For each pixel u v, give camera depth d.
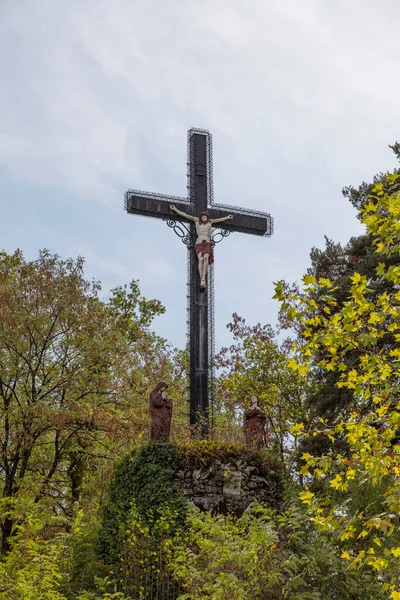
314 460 9.55
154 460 17.08
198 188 23.84
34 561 14.50
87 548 16.86
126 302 29.92
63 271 22.30
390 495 9.12
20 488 20.50
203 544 14.54
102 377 21.84
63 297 21.67
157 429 17.70
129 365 22.80
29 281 21.73
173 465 17.05
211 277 23.03
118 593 13.89
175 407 23.38
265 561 14.38
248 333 29.83
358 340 9.66
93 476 23.50
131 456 17.83
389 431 9.34
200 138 24.47
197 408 21.59
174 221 23.50
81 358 21.86
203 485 16.89
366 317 9.96
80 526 17.78
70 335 22.16
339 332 9.42
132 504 16.30
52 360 22.03
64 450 22.97
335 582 14.47
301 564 14.82
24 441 20.50
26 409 20.27
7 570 14.24
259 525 14.82
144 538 15.91
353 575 14.21
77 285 22.25
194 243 23.30
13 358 21.23
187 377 25.97
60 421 19.92
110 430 21.27
